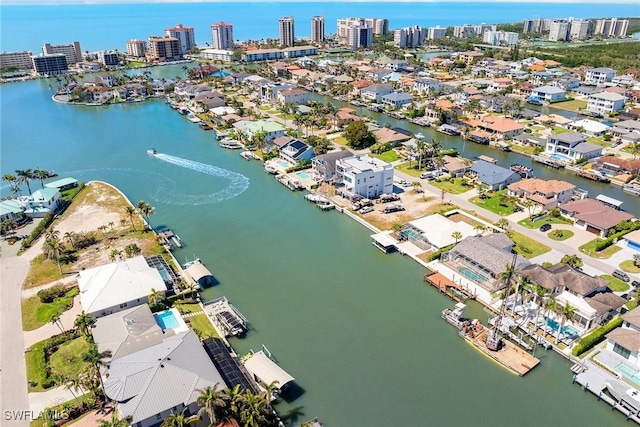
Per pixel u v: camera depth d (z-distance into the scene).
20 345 83.50
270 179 163.38
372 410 72.25
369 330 89.75
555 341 84.81
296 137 198.62
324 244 121.25
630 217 123.00
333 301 98.38
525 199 138.00
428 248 116.56
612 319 90.19
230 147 194.62
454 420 70.56
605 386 74.50
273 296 99.94
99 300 90.69
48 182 161.25
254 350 84.12
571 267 98.38
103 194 148.12
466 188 150.38
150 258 108.50
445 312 92.69
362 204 138.12
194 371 71.69
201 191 153.50
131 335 80.88
